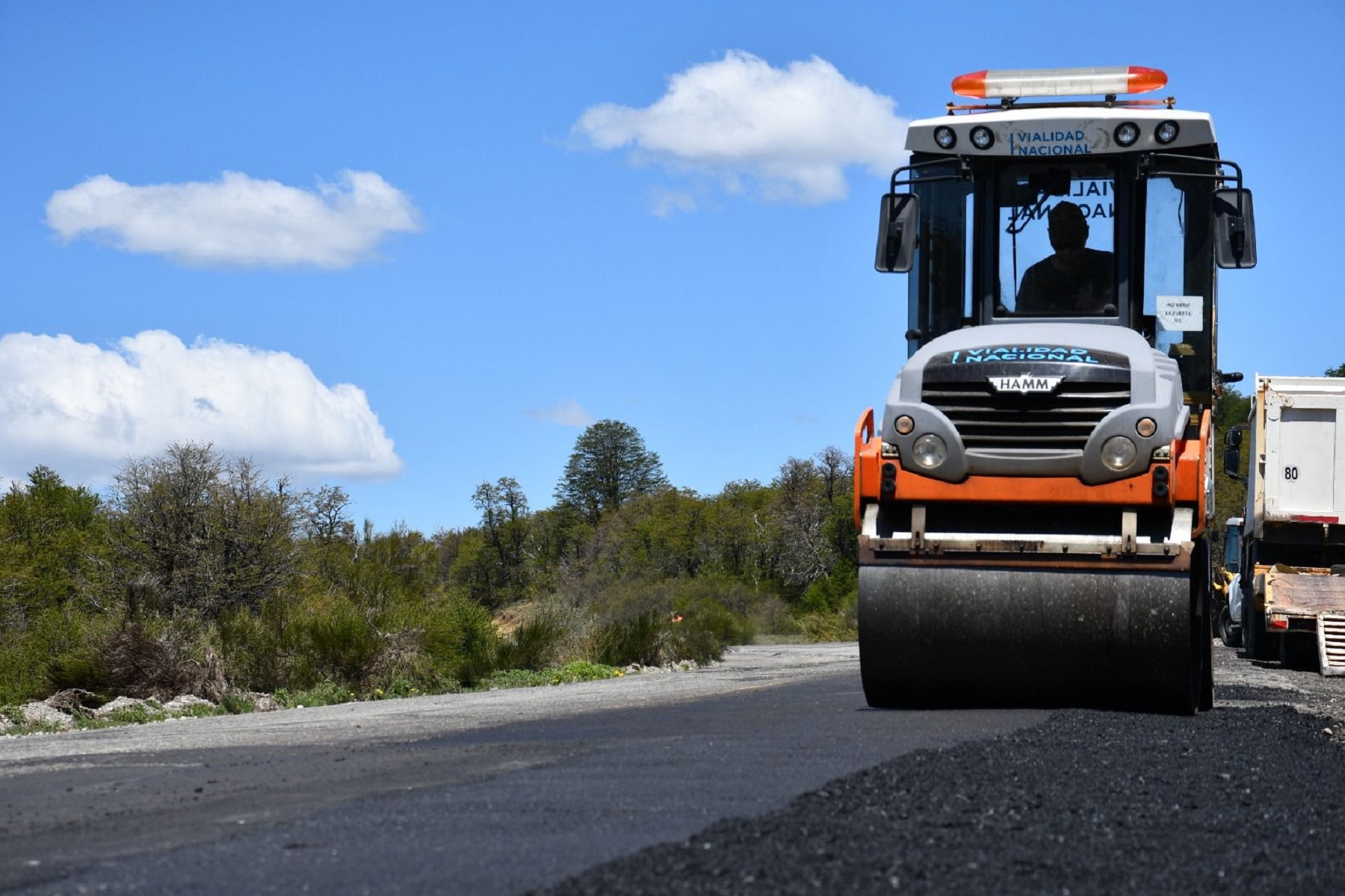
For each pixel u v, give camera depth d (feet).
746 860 14.33
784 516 273.13
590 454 444.55
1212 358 33.65
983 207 34.60
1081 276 34.09
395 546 87.92
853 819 16.70
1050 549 30.19
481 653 64.28
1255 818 18.39
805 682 51.60
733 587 185.37
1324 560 73.77
